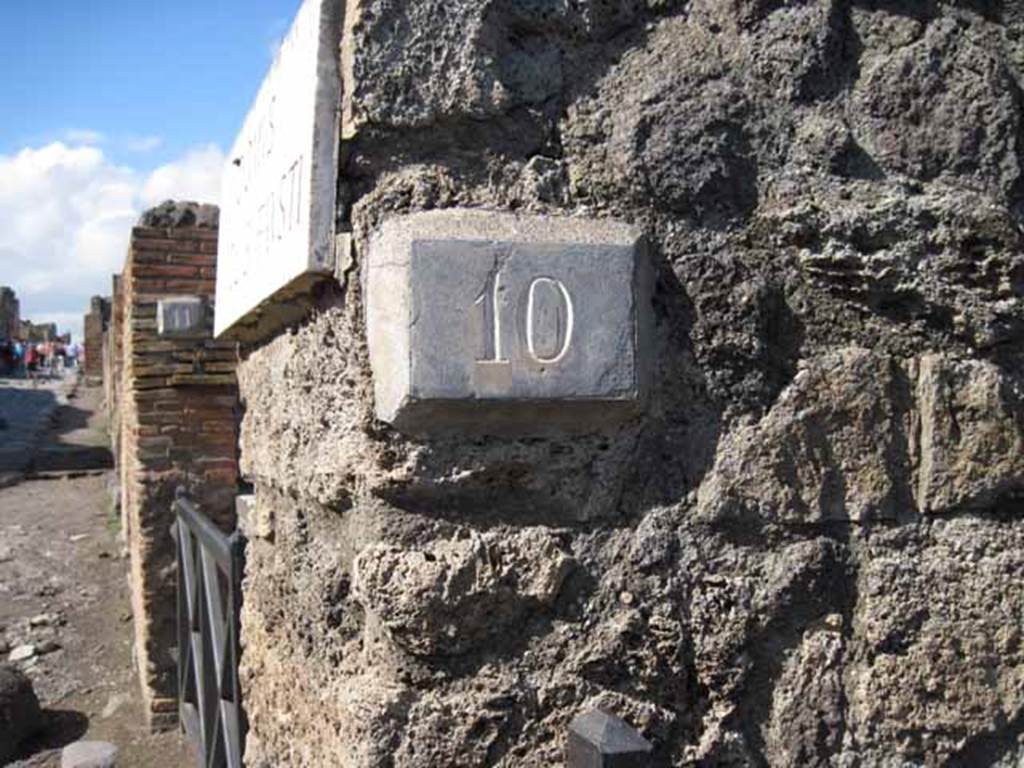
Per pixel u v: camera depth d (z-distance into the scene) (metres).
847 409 1.79
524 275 1.61
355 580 1.71
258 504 2.57
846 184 1.80
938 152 1.84
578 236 1.65
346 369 1.76
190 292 6.28
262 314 2.28
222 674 2.91
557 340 1.62
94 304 29.98
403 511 1.67
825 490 1.78
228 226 2.77
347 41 1.69
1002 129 1.86
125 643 7.26
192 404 6.16
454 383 1.58
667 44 1.80
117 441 11.13
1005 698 1.83
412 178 1.70
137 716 6.07
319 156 1.71
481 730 1.65
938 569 1.81
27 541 9.74
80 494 12.30
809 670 1.76
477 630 1.66
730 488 1.75
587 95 1.76
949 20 1.87
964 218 1.81
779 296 1.79
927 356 1.83
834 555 1.78
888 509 1.80
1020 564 1.84
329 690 1.86
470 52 1.70
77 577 8.71
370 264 1.66
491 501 1.70
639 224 1.74
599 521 1.72
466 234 1.60
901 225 1.79
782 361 1.79
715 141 1.76
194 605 3.88
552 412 1.64
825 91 1.82
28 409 22.70
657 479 1.74
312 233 1.71
